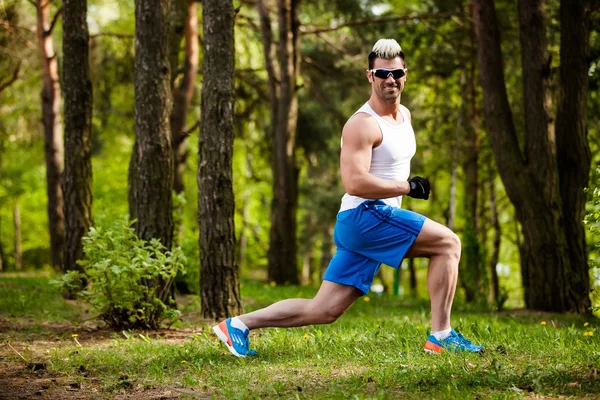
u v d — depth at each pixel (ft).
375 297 51.16
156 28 28.96
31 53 71.15
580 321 34.50
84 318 29.04
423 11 68.59
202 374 16.81
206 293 28.55
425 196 16.98
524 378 14.60
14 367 18.22
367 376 15.60
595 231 18.71
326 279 17.70
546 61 41.16
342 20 69.87
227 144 28.25
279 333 22.65
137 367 17.97
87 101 37.76
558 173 42.19
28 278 47.47
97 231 25.45
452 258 17.44
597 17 46.47
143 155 28.76
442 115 70.08
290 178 65.00
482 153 71.67
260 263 154.51
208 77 28.02
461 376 14.97
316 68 73.61
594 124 57.93
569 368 15.58
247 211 127.65
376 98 17.40
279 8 62.69
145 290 25.53
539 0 41.06
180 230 44.32
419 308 41.42
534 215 41.27
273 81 66.54
